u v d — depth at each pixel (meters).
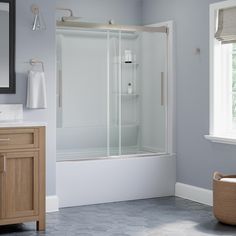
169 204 4.51
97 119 4.76
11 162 3.59
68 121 4.63
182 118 4.81
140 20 5.35
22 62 4.07
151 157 4.79
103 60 4.75
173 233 3.55
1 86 3.98
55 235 3.52
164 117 4.96
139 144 4.95
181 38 4.78
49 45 4.18
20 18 4.06
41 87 4.07
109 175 4.58
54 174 4.23
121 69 4.84
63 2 5.01
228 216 3.71
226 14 4.25
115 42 4.79
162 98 4.95
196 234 3.53
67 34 4.57
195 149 4.65
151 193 4.80
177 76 4.86
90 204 4.49
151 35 4.92
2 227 3.78
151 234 3.52
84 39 4.65
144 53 4.91
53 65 4.20
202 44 4.51
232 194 3.68
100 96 4.76
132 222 3.87
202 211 4.23
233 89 4.37
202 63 4.52
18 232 3.62
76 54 4.62
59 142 4.61
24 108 4.09
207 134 4.48
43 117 4.17
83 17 5.11
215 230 3.64
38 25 4.07
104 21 5.22
